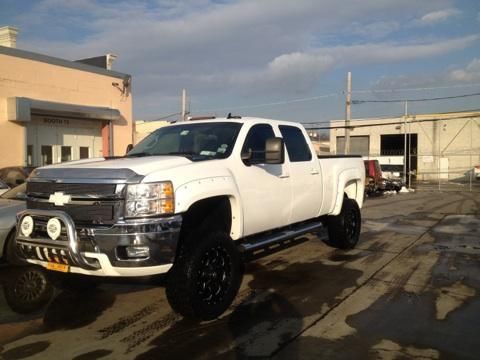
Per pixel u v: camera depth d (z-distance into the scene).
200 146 5.93
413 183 44.66
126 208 4.43
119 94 19.52
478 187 37.03
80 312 5.30
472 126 51.09
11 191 8.43
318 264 7.45
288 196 6.55
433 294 5.84
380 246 8.98
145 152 6.23
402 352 4.17
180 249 4.86
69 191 4.70
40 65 16.33
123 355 4.18
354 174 8.49
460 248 8.78
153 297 5.83
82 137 18.50
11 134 15.51
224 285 5.16
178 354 4.19
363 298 5.69
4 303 5.63
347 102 32.66
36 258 4.88
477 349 4.23
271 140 5.64
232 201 5.46
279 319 5.01
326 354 4.14
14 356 4.16
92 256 4.46
